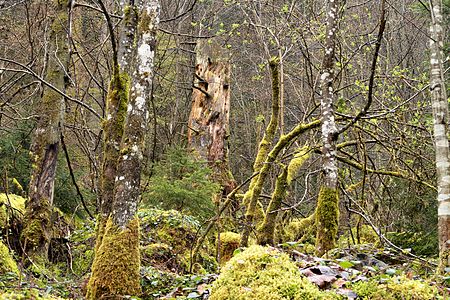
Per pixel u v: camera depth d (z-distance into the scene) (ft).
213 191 37.29
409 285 12.21
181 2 69.97
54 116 32.01
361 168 32.04
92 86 59.06
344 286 13.12
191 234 34.17
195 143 44.93
